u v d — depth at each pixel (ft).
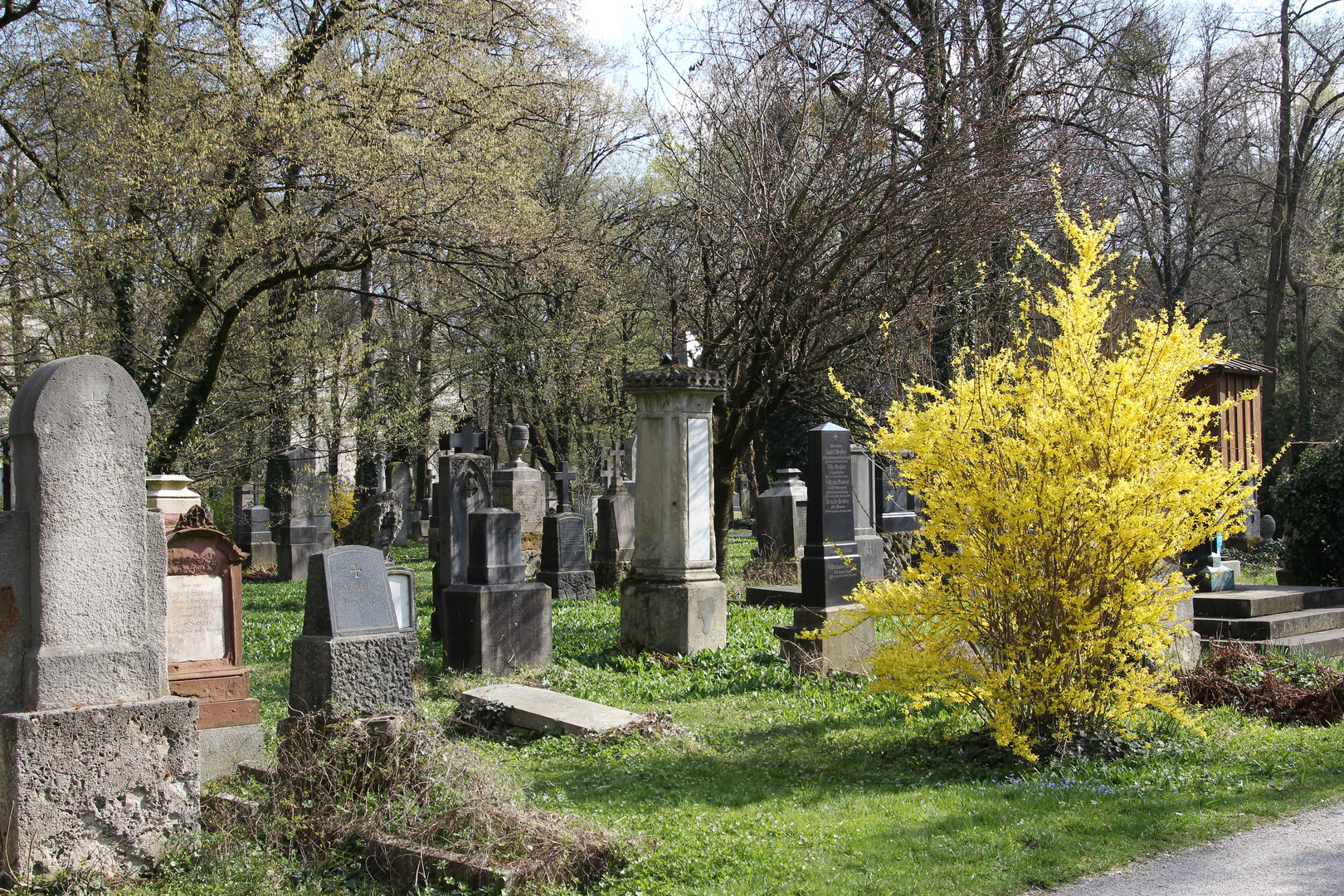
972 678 24.66
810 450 37.60
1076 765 23.43
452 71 54.54
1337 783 22.17
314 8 53.62
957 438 24.85
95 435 17.85
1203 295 123.03
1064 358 24.75
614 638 44.83
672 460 41.88
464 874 16.93
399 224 52.70
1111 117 64.54
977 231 48.96
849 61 53.01
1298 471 47.70
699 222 53.57
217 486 62.44
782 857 18.08
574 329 73.36
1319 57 99.30
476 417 100.53
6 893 15.98
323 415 70.90
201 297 51.75
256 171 50.72
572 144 83.05
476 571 38.01
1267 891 16.61
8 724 16.61
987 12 55.26
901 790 22.62
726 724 29.96
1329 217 118.21
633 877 17.20
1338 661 35.96
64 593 17.38
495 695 30.71
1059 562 23.88
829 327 53.26
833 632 27.43
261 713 31.37
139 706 17.80
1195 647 33.78
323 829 18.72
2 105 47.98
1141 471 24.00
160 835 17.95
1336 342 127.03
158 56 48.73
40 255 46.37
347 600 23.52
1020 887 16.96
